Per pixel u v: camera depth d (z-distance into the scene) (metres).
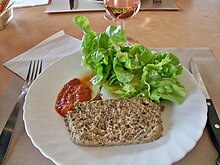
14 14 0.42
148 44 0.34
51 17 0.41
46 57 0.32
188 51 0.33
